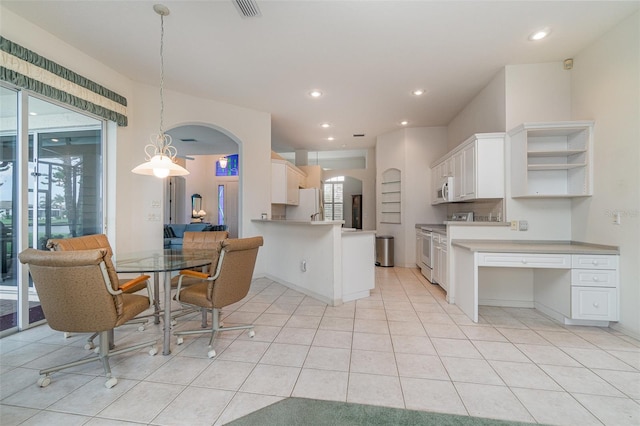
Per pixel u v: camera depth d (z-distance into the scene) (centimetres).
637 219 237
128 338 248
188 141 595
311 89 387
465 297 304
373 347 229
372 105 443
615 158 256
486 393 170
